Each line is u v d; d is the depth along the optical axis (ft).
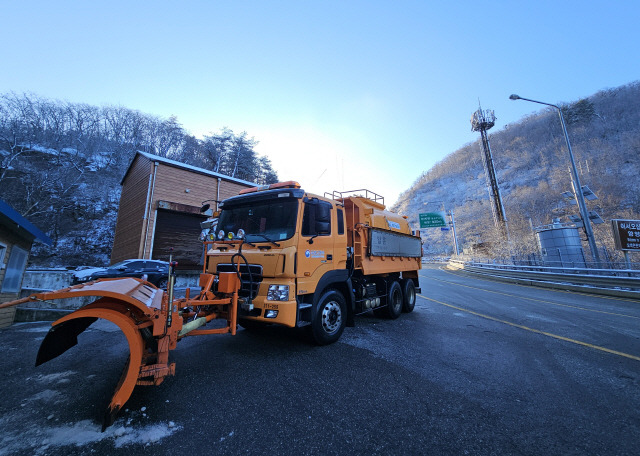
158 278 41.91
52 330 8.04
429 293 41.96
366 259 20.17
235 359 13.34
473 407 9.28
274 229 14.64
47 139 121.70
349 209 20.57
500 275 70.13
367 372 12.06
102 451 6.66
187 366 12.42
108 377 11.22
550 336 18.24
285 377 11.38
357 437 7.49
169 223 50.11
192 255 52.70
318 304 15.28
